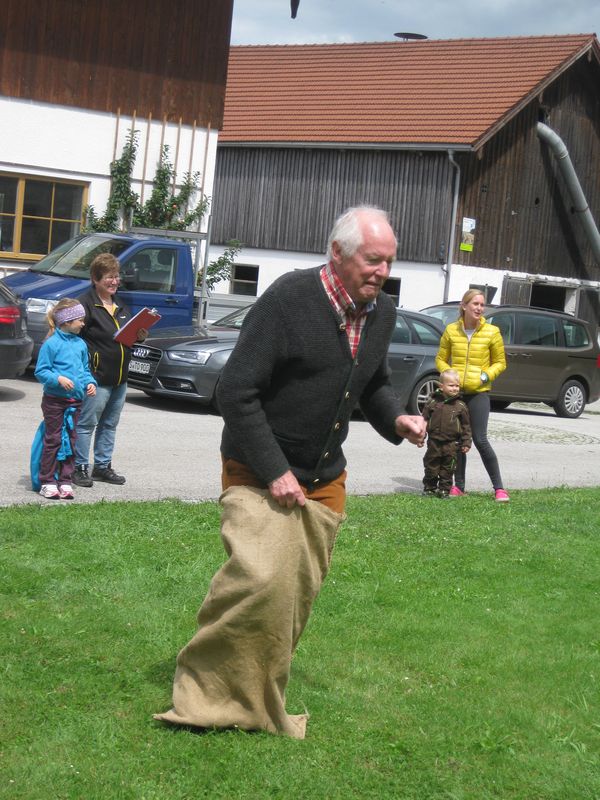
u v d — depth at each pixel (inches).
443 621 248.2
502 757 175.3
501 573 297.4
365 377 176.7
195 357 600.4
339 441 178.4
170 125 932.0
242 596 169.3
